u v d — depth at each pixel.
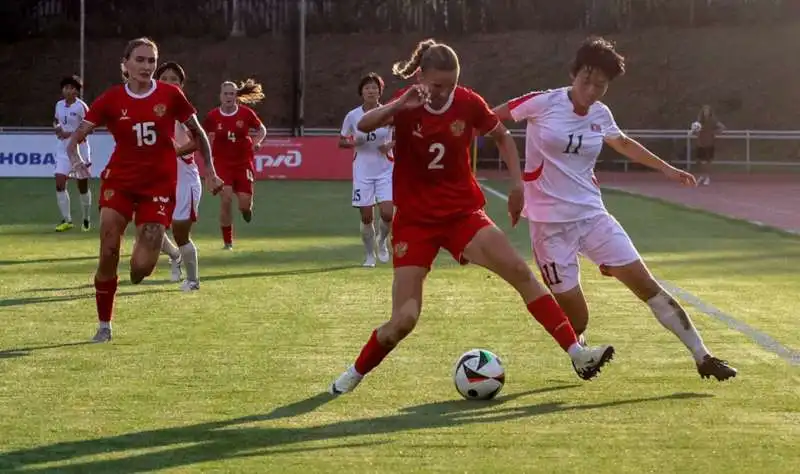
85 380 20.41
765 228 53.31
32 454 15.62
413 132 18.33
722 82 130.25
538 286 19.39
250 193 44.22
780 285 33.72
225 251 43.12
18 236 48.69
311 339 24.64
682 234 50.91
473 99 18.55
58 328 25.89
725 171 107.50
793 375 20.94
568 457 15.58
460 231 18.86
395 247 18.91
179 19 138.62
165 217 24.78
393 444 16.23
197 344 24.00
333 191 80.81
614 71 20.08
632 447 16.08
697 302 30.25
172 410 18.20
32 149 91.19
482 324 26.53
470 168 19.16
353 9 140.12
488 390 18.92
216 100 134.62
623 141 21.48
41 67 136.25
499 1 139.00
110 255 24.16
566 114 20.53
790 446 16.14
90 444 16.17
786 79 129.75
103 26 138.38
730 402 18.83
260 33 138.88
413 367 21.67
